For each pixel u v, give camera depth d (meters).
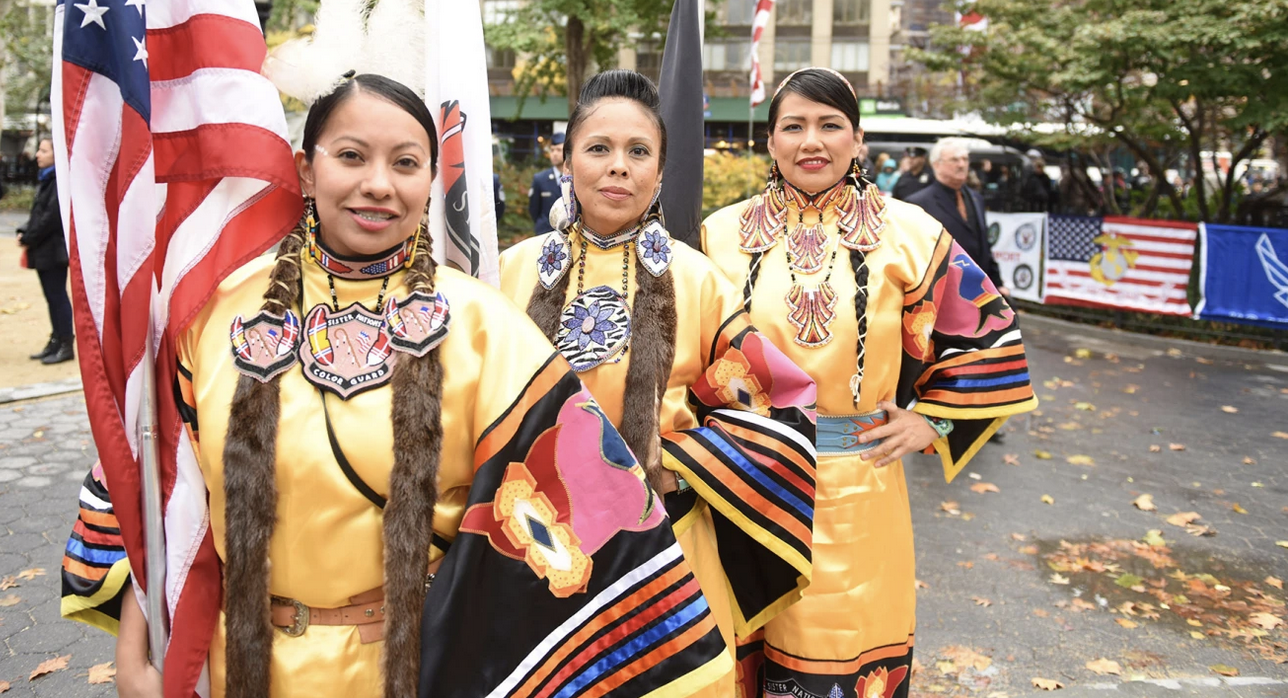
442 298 1.55
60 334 7.83
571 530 1.55
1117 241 10.53
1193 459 6.08
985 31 11.14
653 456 1.94
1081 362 9.07
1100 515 5.09
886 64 31.84
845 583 2.46
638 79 2.00
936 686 3.36
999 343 2.64
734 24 31.41
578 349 2.01
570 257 2.09
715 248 2.61
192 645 1.54
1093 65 10.03
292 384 1.49
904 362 2.61
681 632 1.60
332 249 1.56
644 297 2.02
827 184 2.53
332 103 1.48
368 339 1.52
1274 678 3.44
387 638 1.44
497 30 15.94
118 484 1.55
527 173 16.97
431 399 1.48
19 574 4.04
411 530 1.44
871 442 2.54
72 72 1.54
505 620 1.50
